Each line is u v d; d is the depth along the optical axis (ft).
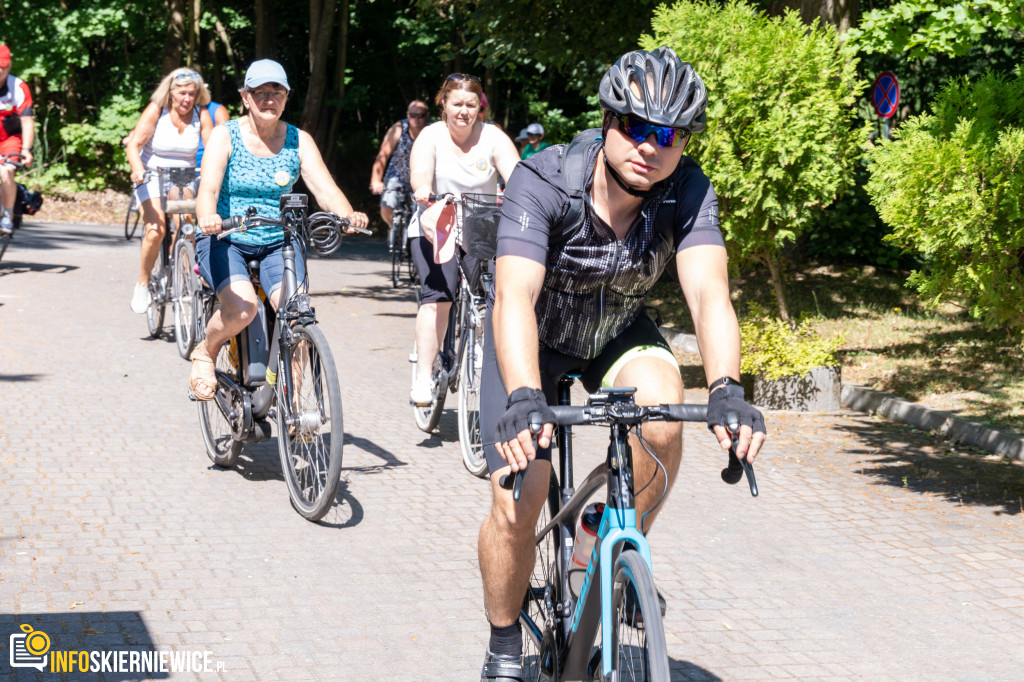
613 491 8.80
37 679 11.12
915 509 18.75
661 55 8.91
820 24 34.91
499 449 8.11
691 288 9.21
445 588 14.28
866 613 14.10
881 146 20.76
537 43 43.24
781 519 17.97
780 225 26.63
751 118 25.98
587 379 10.59
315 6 87.15
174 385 25.40
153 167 30.37
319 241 17.08
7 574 13.88
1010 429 23.31
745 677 12.09
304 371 16.97
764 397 26.99
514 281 9.02
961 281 19.60
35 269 44.86
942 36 23.95
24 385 24.56
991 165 18.34
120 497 17.31
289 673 11.64
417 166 20.77
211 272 17.84
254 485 18.51
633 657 8.13
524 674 11.14
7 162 38.70
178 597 13.50
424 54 95.20
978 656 12.88
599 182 9.29
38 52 77.56
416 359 22.04
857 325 35.73
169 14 85.97
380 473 19.58
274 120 17.69
